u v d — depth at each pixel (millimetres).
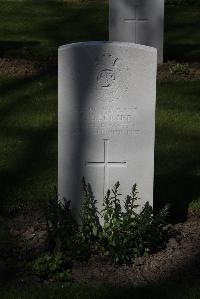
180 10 7668
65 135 2699
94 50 2611
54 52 5910
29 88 4770
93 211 2715
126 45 2607
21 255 2637
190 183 3344
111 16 5383
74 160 2717
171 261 2600
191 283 2426
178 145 3840
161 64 5438
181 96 4652
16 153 3715
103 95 2652
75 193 2742
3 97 4602
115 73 2633
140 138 2691
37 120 4223
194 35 6730
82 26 6996
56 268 2473
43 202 3137
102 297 2289
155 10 5340
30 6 7719
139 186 2730
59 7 7711
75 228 2652
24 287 2369
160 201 3143
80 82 2646
